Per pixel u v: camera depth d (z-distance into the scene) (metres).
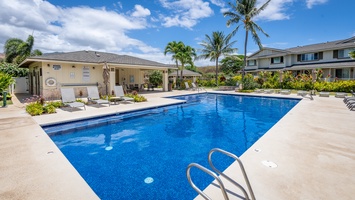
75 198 2.69
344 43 24.03
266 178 3.12
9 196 2.71
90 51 19.94
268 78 23.09
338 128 6.00
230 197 2.65
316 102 11.85
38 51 30.59
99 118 8.43
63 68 14.72
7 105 11.02
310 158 3.85
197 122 8.62
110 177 3.95
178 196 3.33
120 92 12.86
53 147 4.55
